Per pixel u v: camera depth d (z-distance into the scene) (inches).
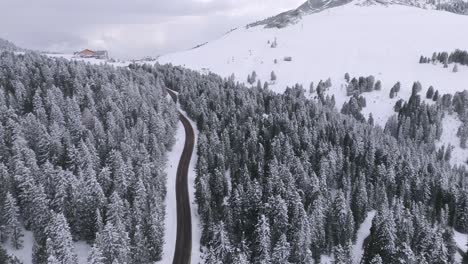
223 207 3260.3
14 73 5551.2
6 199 2731.3
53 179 3036.4
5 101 4539.9
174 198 3816.4
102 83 5551.2
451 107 7460.6
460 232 3946.9
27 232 2979.8
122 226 2593.5
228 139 4507.9
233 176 4003.4
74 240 2950.3
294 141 4670.3
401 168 4512.8
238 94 6476.4
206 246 3093.0
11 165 3211.1
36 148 3762.3
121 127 4446.4
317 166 4192.9
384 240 2989.7
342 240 3272.6
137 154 3754.9
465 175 5487.2
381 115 7736.2
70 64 6186.0
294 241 2851.9
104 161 3779.5
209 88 6673.2
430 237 3144.7
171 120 5378.9
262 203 3312.0
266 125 5157.5
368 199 4010.8
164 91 6781.5
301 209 3110.2
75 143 3986.2
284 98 6766.7
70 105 4473.4
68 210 2896.2
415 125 6643.7
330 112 6427.2
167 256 3016.7
